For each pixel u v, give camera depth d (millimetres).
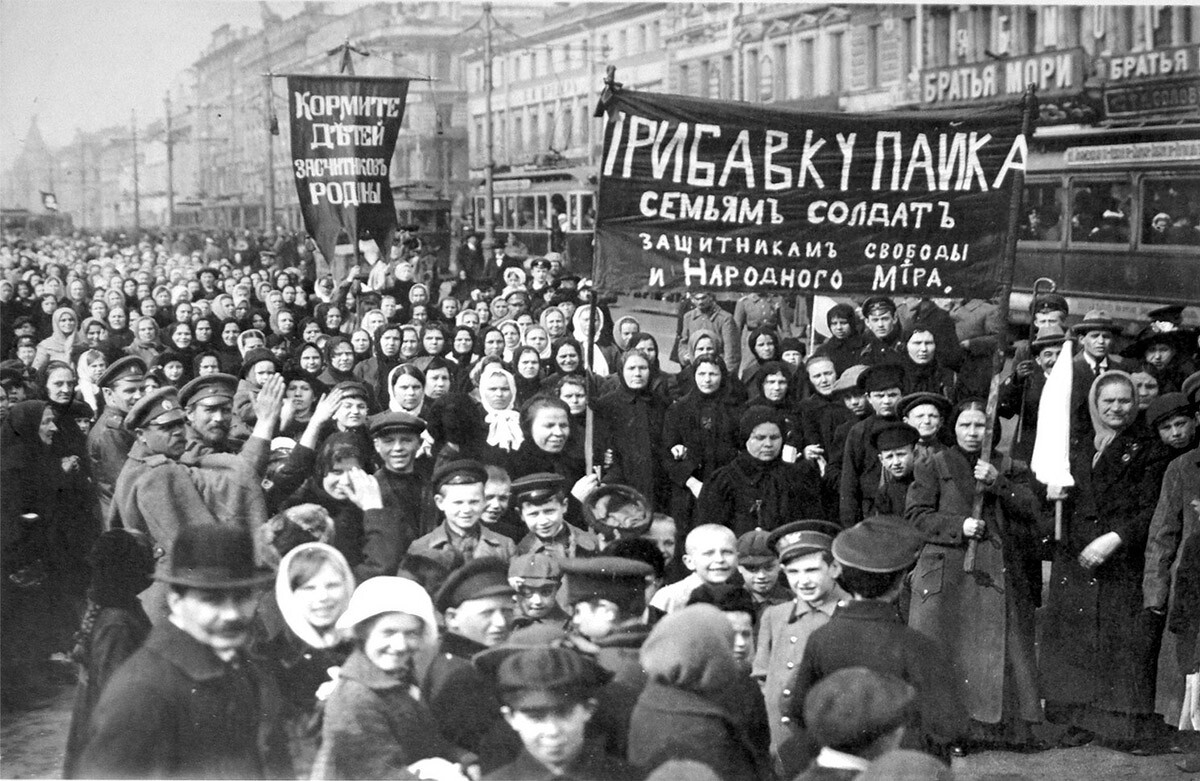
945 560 6180
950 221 6738
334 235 9750
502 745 4984
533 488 5945
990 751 6254
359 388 6484
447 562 5789
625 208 6730
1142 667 6266
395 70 13102
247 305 11125
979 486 6230
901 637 4969
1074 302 13422
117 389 7238
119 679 4246
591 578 5148
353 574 5801
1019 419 7492
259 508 5977
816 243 6730
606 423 7184
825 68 17594
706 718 4641
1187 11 13227
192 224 13289
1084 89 14023
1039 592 6410
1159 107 13227
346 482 6016
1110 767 6062
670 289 6754
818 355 7746
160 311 10719
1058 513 6414
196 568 4348
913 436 6344
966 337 10344
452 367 8484
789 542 5465
